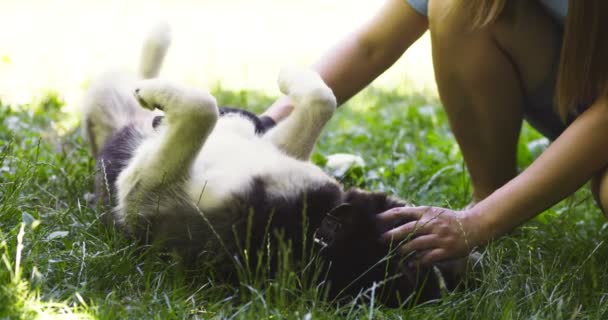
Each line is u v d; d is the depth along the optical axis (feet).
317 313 7.83
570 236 9.44
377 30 9.49
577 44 8.27
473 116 9.20
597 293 8.35
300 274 8.23
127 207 8.67
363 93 15.51
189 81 16.16
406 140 12.12
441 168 10.78
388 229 8.34
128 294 8.07
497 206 8.26
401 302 8.21
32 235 8.35
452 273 8.39
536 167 8.32
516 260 8.87
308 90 9.11
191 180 8.60
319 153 10.94
